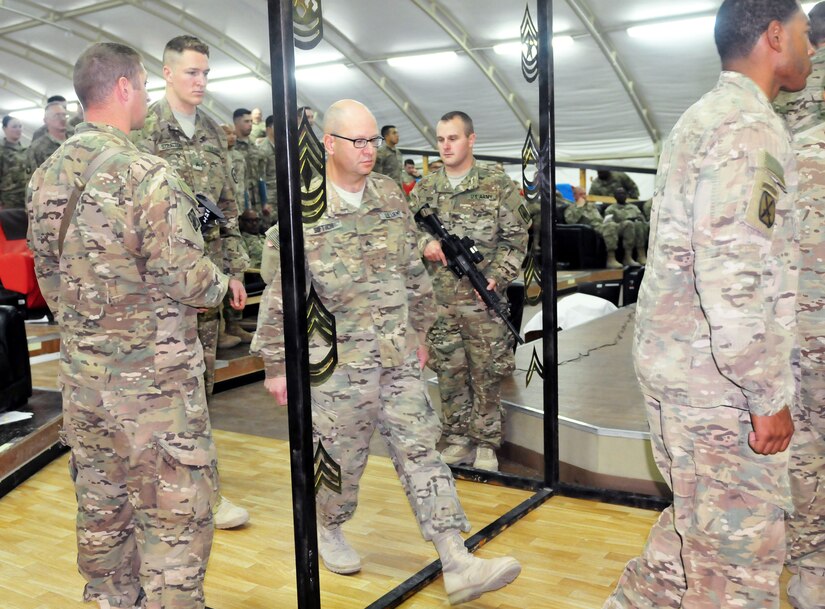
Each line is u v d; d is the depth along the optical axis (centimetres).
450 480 237
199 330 332
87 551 206
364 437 244
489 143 1705
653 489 327
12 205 804
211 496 202
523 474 373
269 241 239
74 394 195
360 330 236
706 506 171
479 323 352
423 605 244
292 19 201
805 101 226
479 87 1527
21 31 1481
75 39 1478
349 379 235
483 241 345
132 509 208
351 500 256
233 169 677
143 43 1466
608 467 335
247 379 576
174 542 197
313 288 219
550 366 324
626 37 1307
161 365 193
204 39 1410
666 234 173
